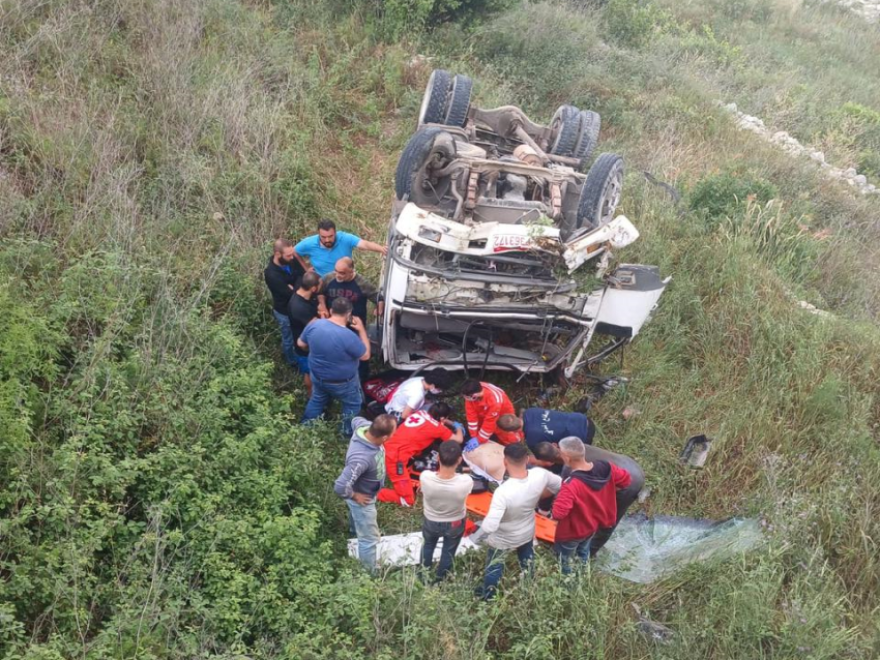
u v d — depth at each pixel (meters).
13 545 4.14
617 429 6.97
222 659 4.01
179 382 5.53
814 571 5.62
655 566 5.79
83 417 4.90
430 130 6.64
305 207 8.32
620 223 6.18
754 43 18.77
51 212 6.43
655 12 18.23
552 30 13.49
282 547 4.73
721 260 8.80
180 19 9.58
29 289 5.71
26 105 7.12
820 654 4.82
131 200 6.73
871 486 6.40
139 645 3.95
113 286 5.83
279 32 11.01
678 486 6.62
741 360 7.79
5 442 4.45
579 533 5.04
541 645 4.51
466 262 6.19
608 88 12.74
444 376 6.17
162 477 4.86
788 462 6.75
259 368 6.00
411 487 5.87
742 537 5.93
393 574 4.96
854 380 7.65
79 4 8.90
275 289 6.46
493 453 6.05
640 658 4.97
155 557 4.25
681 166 11.36
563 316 6.33
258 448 5.34
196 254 6.92
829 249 10.00
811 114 15.25
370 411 6.62
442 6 12.55
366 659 4.34
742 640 5.04
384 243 8.51
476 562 5.39
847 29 22.08
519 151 7.50
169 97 8.25
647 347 7.75
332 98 10.48
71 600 4.08
